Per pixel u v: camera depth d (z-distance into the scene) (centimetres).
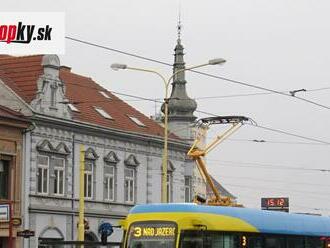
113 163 9200
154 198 9819
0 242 7775
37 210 8112
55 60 8494
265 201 7062
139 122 9981
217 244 4084
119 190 9250
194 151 5178
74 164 8631
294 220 4619
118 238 9144
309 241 4694
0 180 7838
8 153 7869
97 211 8862
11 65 8812
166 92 6975
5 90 8262
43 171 8269
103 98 9869
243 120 5353
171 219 4041
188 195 10481
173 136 10456
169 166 10081
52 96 8419
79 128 8688
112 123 9312
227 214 4200
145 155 9731
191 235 3997
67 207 8506
